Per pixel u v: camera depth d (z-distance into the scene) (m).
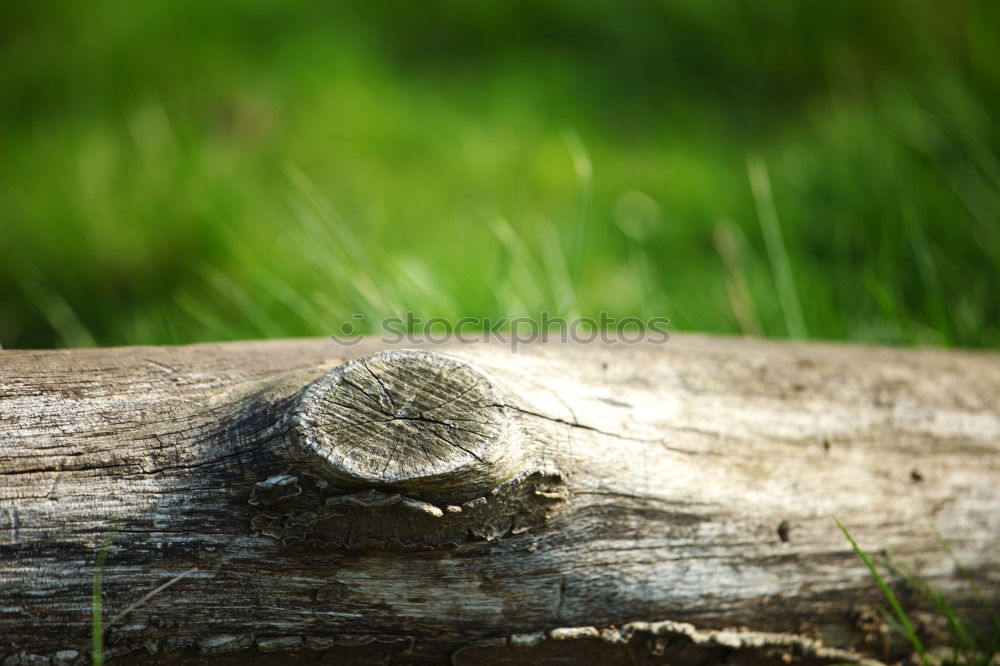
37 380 0.86
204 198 1.48
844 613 0.91
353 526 0.85
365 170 1.74
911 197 1.29
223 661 0.86
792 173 1.57
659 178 1.72
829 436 0.92
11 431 0.85
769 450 0.91
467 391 0.85
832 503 0.91
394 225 1.55
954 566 0.92
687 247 1.54
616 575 0.87
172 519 0.85
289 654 0.86
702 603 0.89
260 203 1.51
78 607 0.84
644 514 0.88
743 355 0.94
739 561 0.89
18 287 1.38
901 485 0.92
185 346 0.90
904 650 0.92
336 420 0.84
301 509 0.85
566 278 1.09
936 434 0.93
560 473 0.86
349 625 0.86
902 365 0.96
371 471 0.84
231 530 0.85
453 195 1.69
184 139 1.60
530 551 0.86
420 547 0.85
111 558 0.84
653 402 0.90
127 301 1.36
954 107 1.41
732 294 1.23
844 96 1.76
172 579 0.85
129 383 0.87
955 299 1.17
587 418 0.88
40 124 1.72
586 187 1.06
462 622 0.86
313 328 1.07
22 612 0.84
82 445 0.85
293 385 0.86
